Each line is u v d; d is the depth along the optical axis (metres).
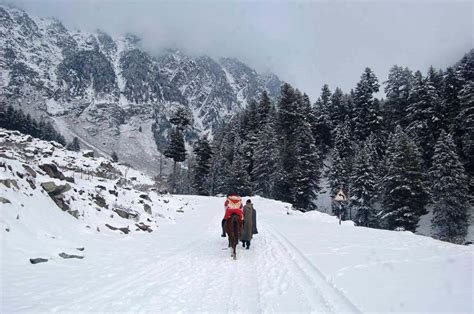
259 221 23.83
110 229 14.18
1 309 6.11
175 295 7.62
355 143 71.00
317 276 8.91
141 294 7.55
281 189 58.00
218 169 77.12
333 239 15.51
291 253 12.21
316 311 6.53
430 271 8.98
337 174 59.94
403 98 73.75
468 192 46.09
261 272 9.85
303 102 77.06
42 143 25.22
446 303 6.39
